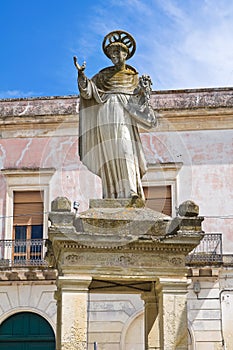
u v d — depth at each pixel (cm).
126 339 2303
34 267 2355
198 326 2314
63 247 810
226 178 2480
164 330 802
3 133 2577
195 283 2342
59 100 2575
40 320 2378
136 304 2327
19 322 2383
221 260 2344
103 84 902
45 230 2459
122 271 816
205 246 2395
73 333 791
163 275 820
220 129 2525
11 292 2386
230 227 2436
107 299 2330
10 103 2595
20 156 2550
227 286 2347
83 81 873
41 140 2558
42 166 2392
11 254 2442
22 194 2514
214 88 2553
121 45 914
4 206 2502
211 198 2462
